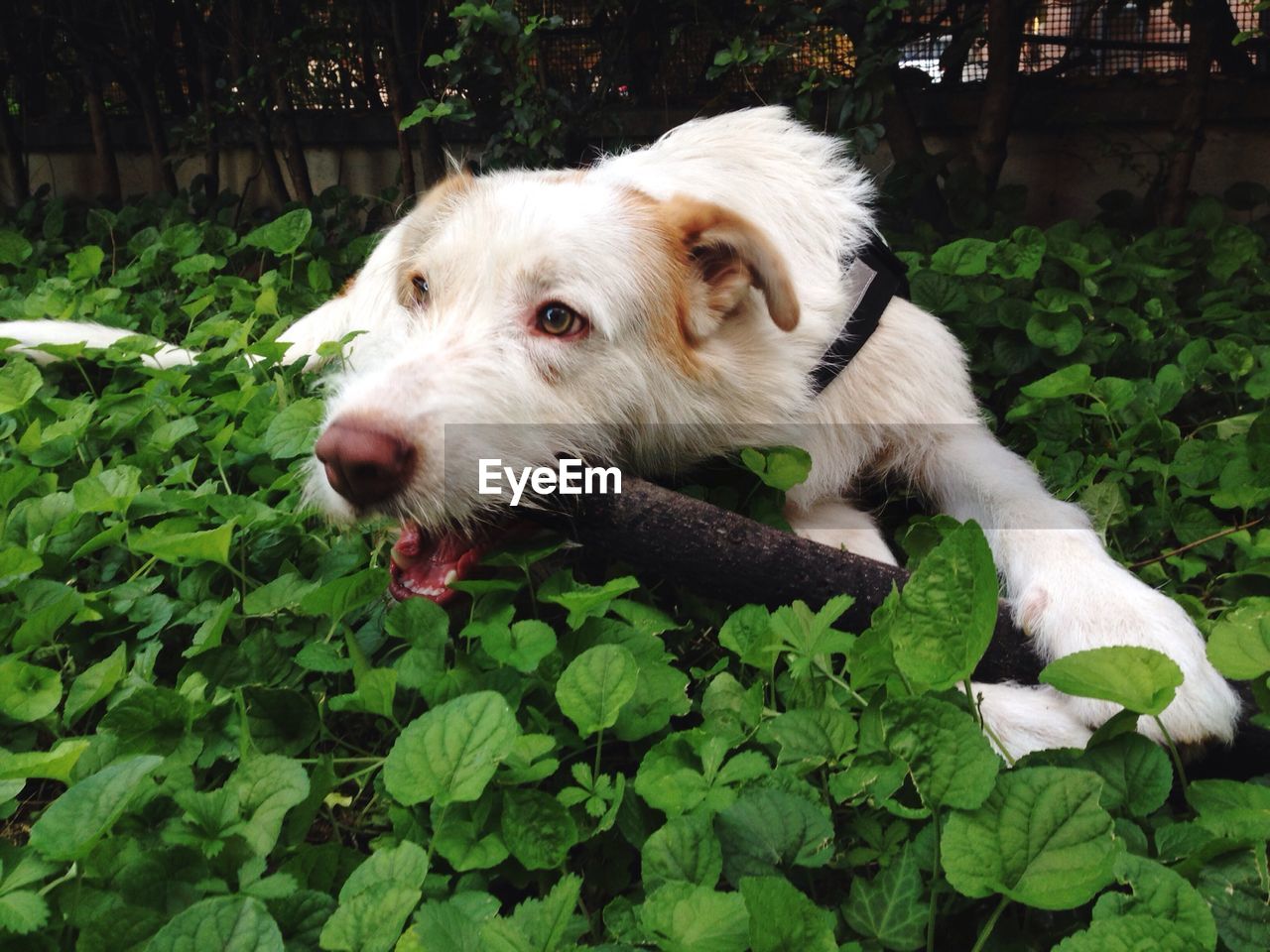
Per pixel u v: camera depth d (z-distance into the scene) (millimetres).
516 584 414
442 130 1372
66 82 1738
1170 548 553
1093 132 1251
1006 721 394
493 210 514
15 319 875
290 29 1368
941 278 713
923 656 304
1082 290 760
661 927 260
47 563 469
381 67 1320
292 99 1478
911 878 289
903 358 580
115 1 1467
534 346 485
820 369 552
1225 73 1255
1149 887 263
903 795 327
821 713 338
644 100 1332
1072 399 673
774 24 1033
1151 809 307
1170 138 1240
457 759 304
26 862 276
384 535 517
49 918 278
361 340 677
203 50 1448
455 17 967
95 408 602
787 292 501
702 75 1312
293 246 871
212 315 873
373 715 401
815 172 620
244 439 571
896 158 1168
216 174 1490
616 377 496
